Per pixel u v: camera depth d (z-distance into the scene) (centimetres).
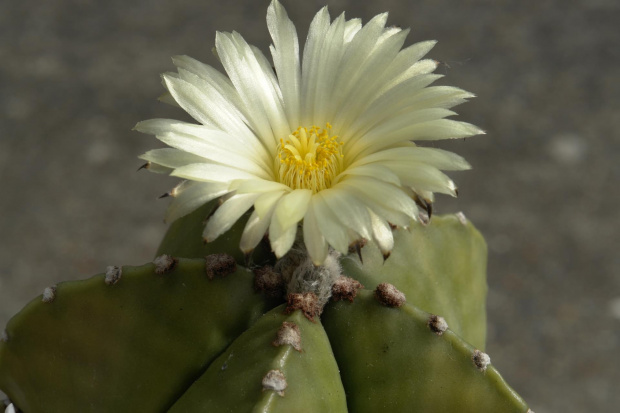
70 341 31
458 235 34
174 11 95
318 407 30
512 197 77
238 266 31
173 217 29
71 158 80
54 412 32
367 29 31
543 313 70
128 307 31
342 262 32
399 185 29
